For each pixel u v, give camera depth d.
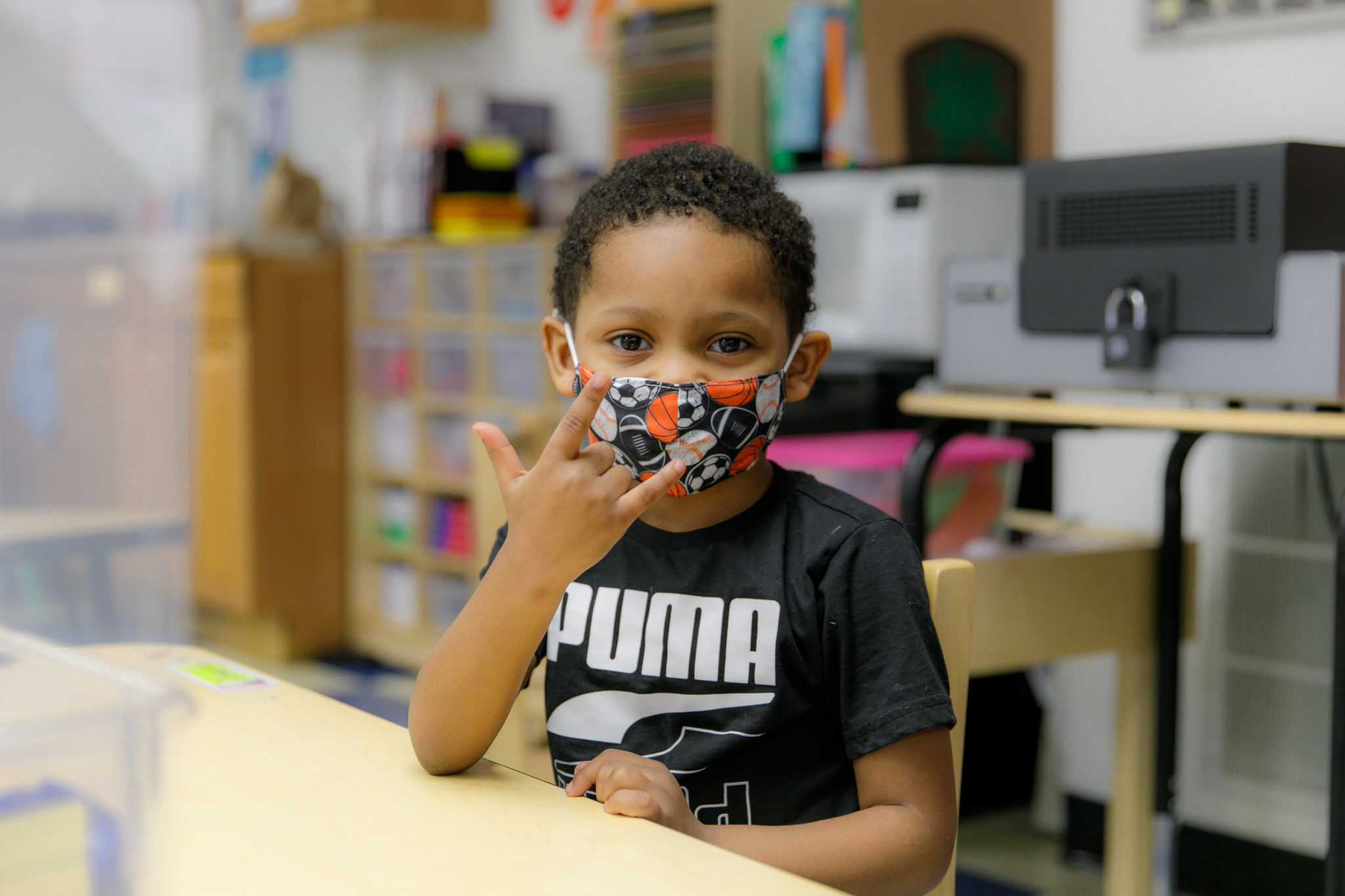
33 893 0.44
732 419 0.84
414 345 3.40
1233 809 2.09
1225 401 1.69
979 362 1.65
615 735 0.87
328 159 4.30
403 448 3.45
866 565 0.83
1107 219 1.50
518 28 3.68
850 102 2.37
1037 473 2.29
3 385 3.15
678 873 0.54
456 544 3.32
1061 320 1.55
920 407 1.67
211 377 3.50
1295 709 2.02
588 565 0.69
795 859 0.72
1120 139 2.22
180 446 3.49
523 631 0.68
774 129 2.58
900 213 2.17
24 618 1.69
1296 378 1.36
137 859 0.46
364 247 3.51
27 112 3.26
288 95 4.43
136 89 3.47
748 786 0.84
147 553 3.15
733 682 0.84
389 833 0.59
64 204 3.31
